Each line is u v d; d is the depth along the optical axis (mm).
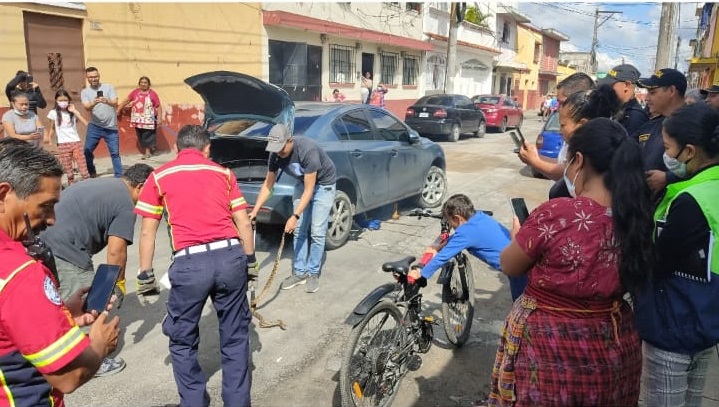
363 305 2871
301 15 14414
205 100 5094
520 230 1858
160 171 2883
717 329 1996
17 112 6730
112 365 3395
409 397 3191
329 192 4684
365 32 17156
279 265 5301
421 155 7277
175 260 2793
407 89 21500
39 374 1574
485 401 3062
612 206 1751
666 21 14359
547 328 1804
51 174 1558
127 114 10227
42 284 1485
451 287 3730
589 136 1812
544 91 45594
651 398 2162
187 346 2832
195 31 11516
